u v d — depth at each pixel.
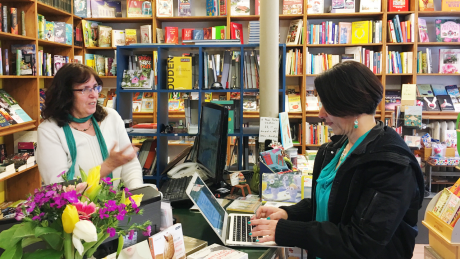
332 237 1.16
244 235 1.48
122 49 3.15
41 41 4.25
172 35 5.19
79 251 0.77
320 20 5.46
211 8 5.19
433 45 5.36
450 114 5.26
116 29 5.57
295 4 5.16
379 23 5.13
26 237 0.84
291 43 5.23
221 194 2.17
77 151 1.86
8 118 3.70
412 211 1.19
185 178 2.35
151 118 5.53
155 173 2.94
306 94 5.45
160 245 1.10
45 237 0.83
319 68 5.22
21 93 4.14
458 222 1.78
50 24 4.46
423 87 5.48
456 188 1.89
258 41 3.03
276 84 2.83
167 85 3.08
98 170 0.91
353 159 1.20
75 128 1.87
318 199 1.42
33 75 4.04
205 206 1.50
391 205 1.08
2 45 4.09
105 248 1.06
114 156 1.30
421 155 5.05
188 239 1.42
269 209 1.54
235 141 3.30
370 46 5.52
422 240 3.36
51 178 1.75
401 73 5.16
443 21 5.25
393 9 5.10
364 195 1.15
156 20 5.21
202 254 1.26
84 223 0.77
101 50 5.52
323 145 1.54
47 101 1.80
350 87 1.18
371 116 1.25
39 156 1.80
